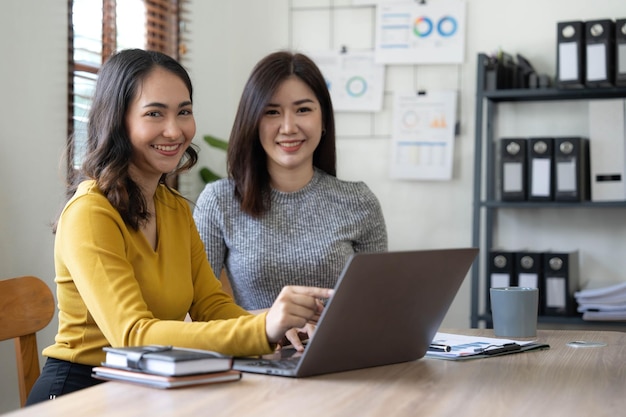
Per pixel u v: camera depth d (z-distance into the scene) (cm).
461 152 374
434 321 144
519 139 334
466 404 109
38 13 272
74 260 147
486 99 362
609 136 326
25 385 190
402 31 378
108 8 315
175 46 357
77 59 300
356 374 130
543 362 143
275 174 217
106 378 123
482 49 371
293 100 209
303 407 106
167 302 164
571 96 348
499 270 335
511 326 174
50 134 279
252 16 398
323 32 391
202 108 375
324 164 227
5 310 186
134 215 159
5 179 259
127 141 162
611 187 326
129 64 162
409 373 131
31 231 271
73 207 153
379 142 384
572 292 332
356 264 118
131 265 155
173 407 105
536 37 365
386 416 101
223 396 112
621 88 323
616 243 356
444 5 373
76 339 159
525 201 335
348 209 221
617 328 334
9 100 261
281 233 214
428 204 378
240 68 400
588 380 126
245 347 133
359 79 383
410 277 130
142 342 135
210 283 182
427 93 375
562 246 363
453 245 376
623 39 317
